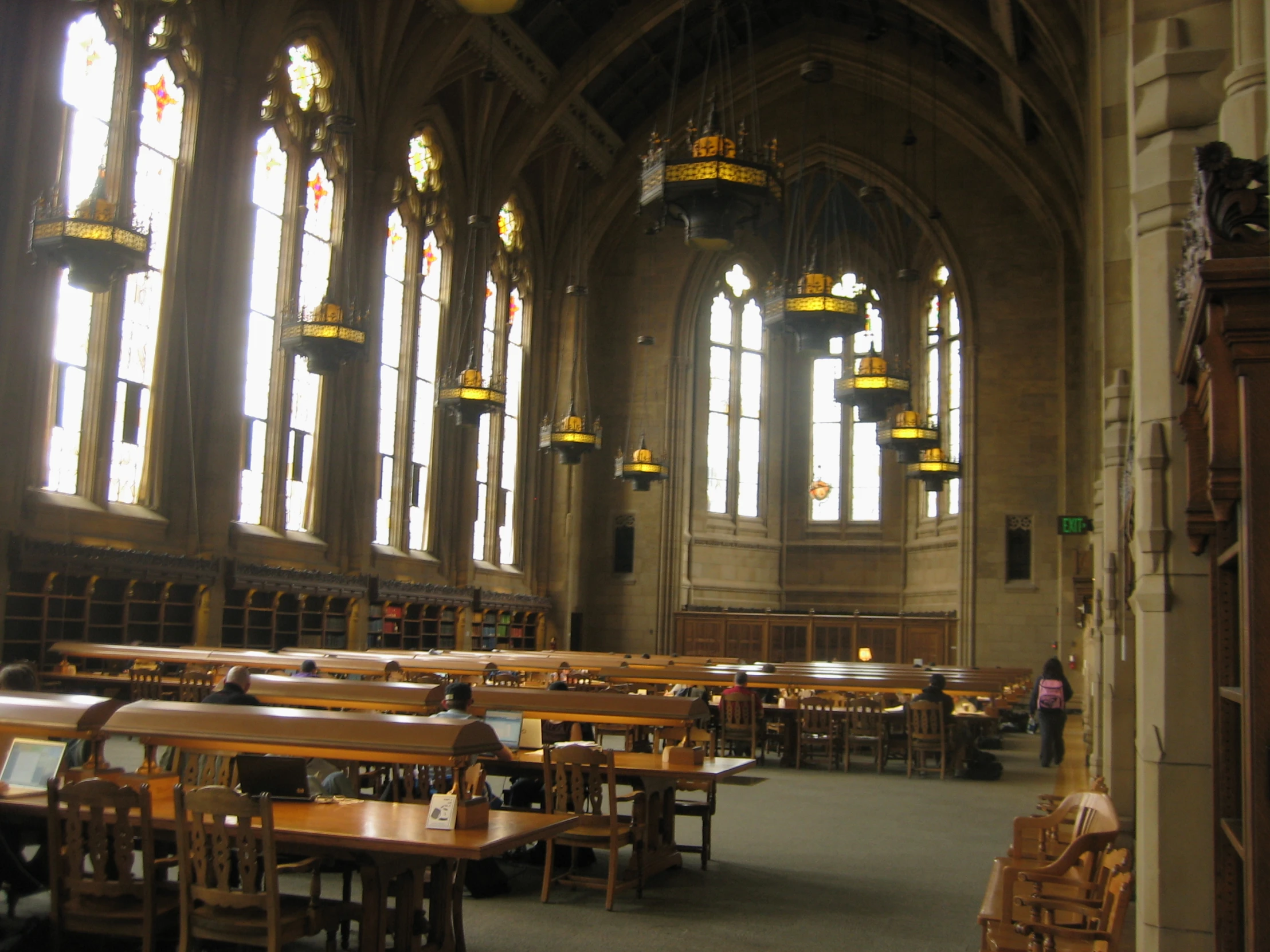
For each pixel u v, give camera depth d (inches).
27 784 298.5
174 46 872.9
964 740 704.4
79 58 789.9
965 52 1274.6
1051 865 241.3
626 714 425.1
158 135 866.8
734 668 884.6
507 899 357.1
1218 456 146.3
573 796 355.9
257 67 935.0
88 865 306.3
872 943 317.1
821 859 432.5
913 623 1418.6
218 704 339.6
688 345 1505.9
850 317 874.8
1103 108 475.8
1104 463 478.3
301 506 1032.8
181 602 857.5
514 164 1284.4
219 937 236.8
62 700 308.2
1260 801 127.7
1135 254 256.8
